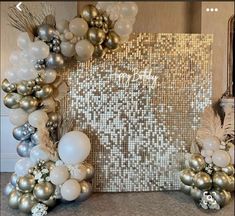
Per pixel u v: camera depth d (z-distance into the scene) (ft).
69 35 8.02
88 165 8.77
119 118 9.62
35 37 8.20
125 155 9.69
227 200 8.43
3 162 12.05
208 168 8.63
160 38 9.63
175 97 9.78
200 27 12.12
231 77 12.17
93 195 9.34
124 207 8.36
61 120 9.19
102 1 8.32
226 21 12.14
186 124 9.86
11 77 8.10
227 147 9.05
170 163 9.85
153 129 9.76
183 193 9.52
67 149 8.00
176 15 13.01
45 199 7.79
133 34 9.50
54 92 9.07
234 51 12.17
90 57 8.87
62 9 11.94
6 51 11.73
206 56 9.85
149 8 12.85
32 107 8.23
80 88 9.41
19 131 8.52
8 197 8.54
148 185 9.80
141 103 9.67
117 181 9.68
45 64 8.18
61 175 7.79
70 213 7.93
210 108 9.81
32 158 8.16
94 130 9.53
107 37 8.45
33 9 11.34
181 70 9.77
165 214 7.88
